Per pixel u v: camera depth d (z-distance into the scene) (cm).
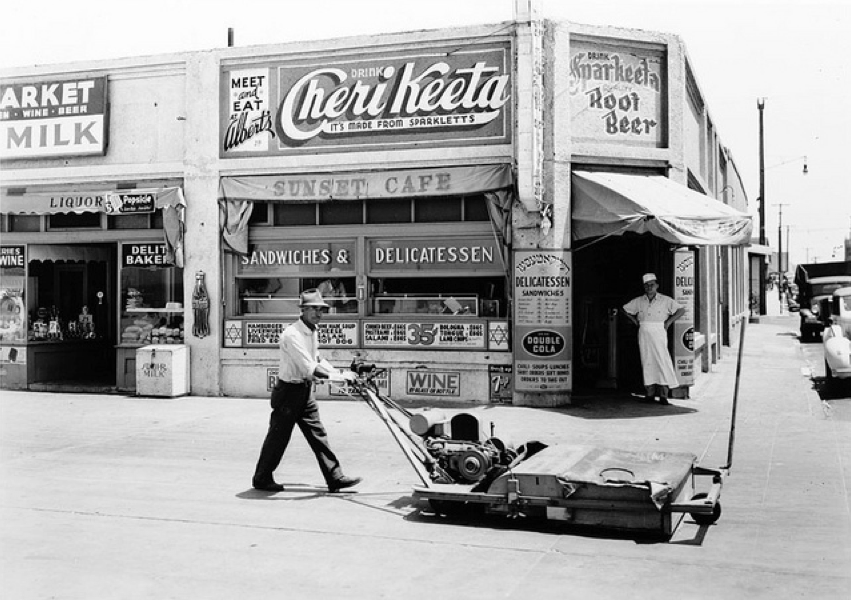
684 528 653
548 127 1247
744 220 1153
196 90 1398
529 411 1207
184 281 1410
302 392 771
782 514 686
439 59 1296
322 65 1348
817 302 2511
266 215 1394
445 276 1311
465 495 659
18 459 923
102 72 1451
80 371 1603
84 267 1617
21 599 501
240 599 500
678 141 1343
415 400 1302
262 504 731
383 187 1311
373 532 645
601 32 1285
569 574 542
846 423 1122
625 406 1255
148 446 995
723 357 2042
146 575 545
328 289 1365
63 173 1467
